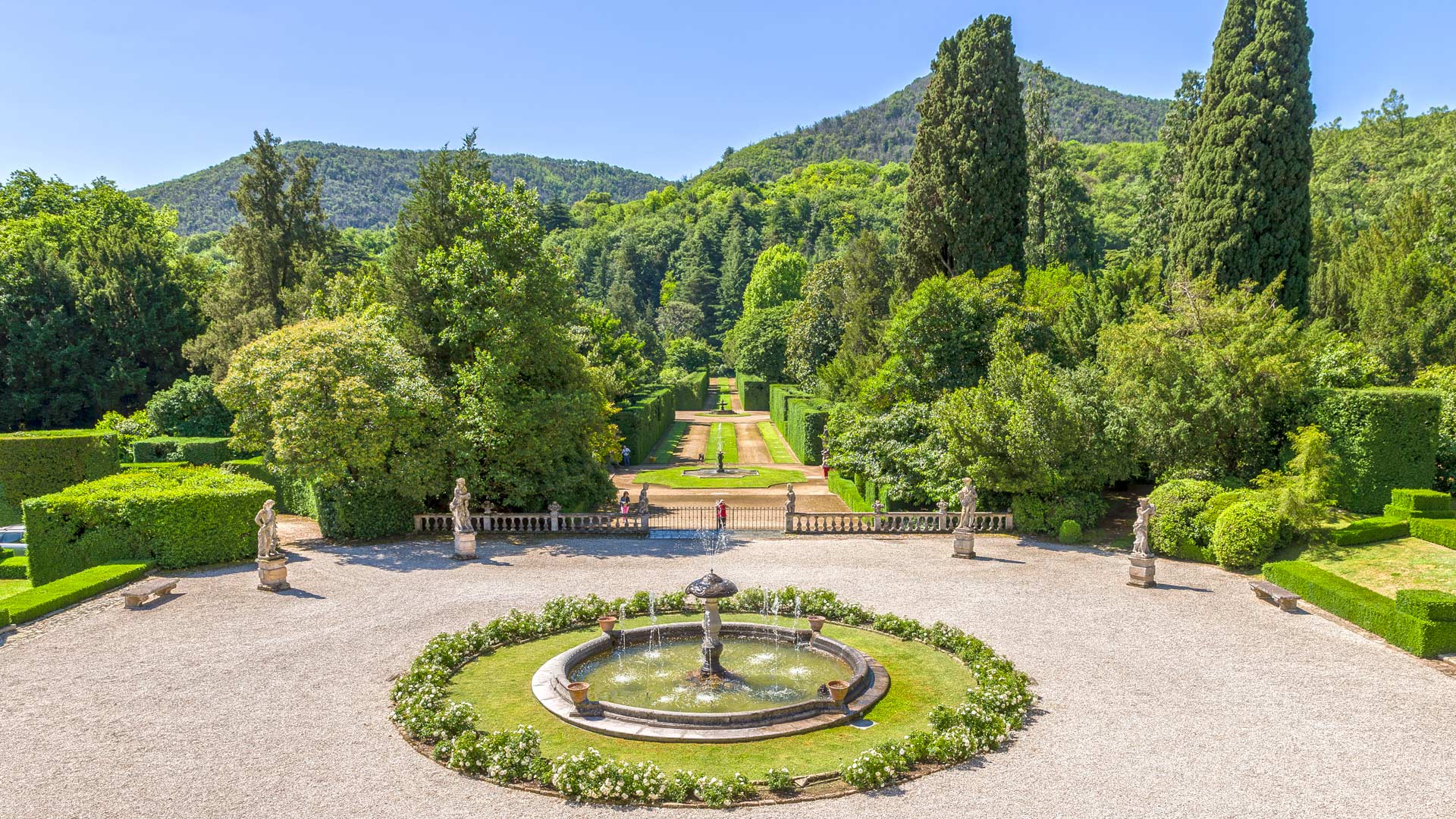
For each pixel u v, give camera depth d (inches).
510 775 532.4
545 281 1409.9
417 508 1306.6
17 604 853.8
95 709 637.3
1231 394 1223.5
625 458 2365.9
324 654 757.9
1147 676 704.4
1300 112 1472.7
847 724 616.7
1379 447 1159.6
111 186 3043.8
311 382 1188.5
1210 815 489.4
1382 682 693.3
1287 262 1498.5
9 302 2333.9
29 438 1378.0
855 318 2518.5
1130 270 1812.3
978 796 511.2
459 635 770.8
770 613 892.0
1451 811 494.9
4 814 487.5
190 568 1077.1
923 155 1748.3
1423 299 1630.2
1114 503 1413.6
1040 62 2487.7
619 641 783.1
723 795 503.5
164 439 1798.7
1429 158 2778.1
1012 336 1446.9
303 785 524.4
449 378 1378.0
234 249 2393.0
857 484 1569.9
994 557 1121.4
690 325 6432.1
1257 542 1027.3
